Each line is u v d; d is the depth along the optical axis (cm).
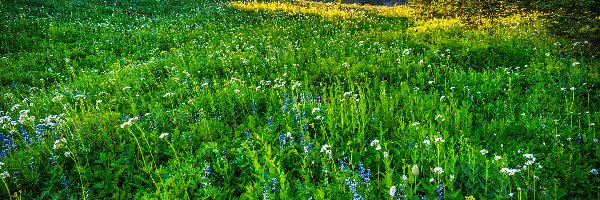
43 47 1463
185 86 879
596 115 623
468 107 675
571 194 455
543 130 580
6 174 460
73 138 582
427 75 899
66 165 553
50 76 1147
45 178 517
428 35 1442
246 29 1827
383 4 3928
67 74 1182
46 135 644
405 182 421
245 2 2994
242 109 738
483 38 1263
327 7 2870
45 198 485
